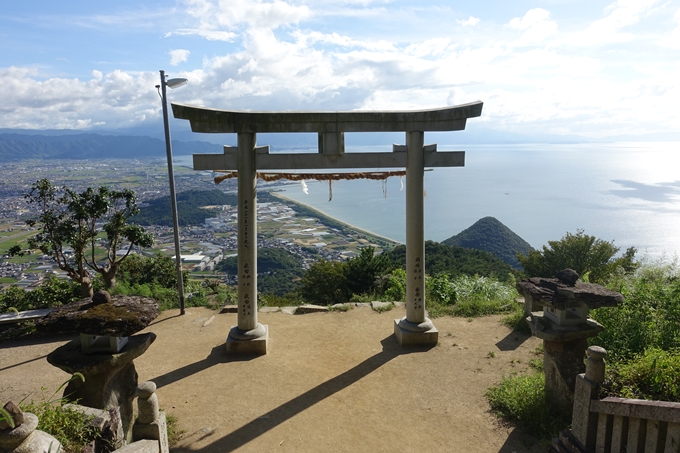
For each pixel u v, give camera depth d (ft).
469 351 25.49
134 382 17.13
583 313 17.88
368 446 17.22
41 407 12.82
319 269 53.06
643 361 15.52
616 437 13.05
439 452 16.72
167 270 44.39
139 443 12.84
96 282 40.42
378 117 25.25
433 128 25.62
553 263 47.78
